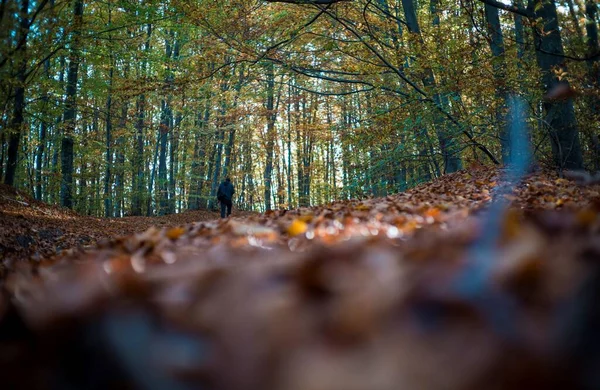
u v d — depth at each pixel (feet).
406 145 50.88
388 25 58.03
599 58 31.27
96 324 4.67
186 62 67.77
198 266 7.39
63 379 4.20
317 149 161.48
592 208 11.30
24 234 34.42
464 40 43.14
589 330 3.59
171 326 4.49
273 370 3.43
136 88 53.11
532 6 37.83
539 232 8.07
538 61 38.29
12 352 4.63
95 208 107.34
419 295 4.37
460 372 3.22
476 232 8.18
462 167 63.00
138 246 12.53
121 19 60.80
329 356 3.44
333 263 6.02
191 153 122.11
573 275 4.54
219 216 88.69
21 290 7.48
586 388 3.17
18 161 88.43
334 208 22.43
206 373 3.64
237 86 92.27
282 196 147.23
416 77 51.62
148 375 3.76
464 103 48.55
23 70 35.27
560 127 37.60
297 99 98.58
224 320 4.39
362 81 54.03
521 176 32.01
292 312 4.31
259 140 129.90
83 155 93.09
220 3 52.19
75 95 68.23
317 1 46.55
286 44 53.98
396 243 9.66
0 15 24.23
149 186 102.58
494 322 3.86
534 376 3.19
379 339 3.64
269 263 6.81
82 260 11.68
